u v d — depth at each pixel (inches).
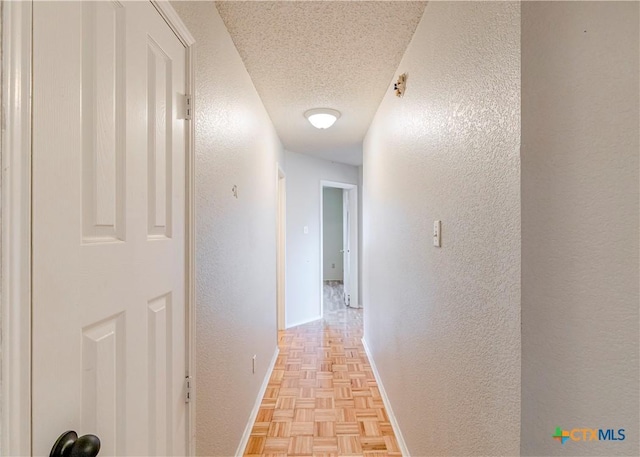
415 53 60.3
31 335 19.9
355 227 204.7
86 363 24.4
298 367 113.2
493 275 32.7
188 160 42.8
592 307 26.9
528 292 27.8
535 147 27.7
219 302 56.3
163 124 36.6
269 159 109.2
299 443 72.1
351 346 134.0
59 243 21.9
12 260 18.9
